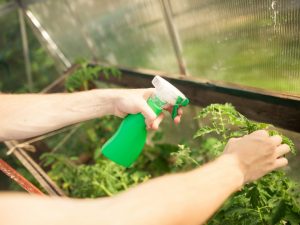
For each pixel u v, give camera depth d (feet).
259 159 2.94
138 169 8.71
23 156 7.91
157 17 7.81
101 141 10.05
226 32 6.54
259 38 6.00
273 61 6.03
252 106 6.66
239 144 3.05
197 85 7.70
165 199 2.31
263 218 4.41
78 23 10.74
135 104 3.92
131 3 8.18
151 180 2.54
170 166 8.72
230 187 2.64
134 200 2.27
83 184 7.54
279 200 4.16
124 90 4.31
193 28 7.17
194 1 6.67
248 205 4.55
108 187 7.27
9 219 1.94
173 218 2.26
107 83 10.77
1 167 5.08
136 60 9.59
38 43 13.71
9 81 15.15
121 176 7.48
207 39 7.07
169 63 8.55
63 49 13.15
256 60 6.34
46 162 8.63
